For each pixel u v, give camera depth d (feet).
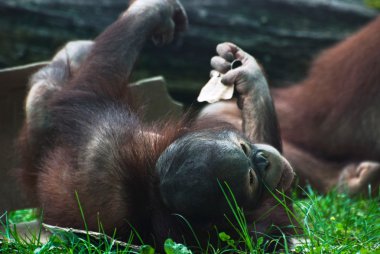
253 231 35.78
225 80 41.39
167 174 31.63
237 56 43.19
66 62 47.06
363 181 61.46
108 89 42.14
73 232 34.91
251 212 34.96
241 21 86.43
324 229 38.22
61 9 81.61
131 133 37.42
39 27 80.59
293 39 87.66
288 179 35.70
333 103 66.23
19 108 48.96
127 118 39.37
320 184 64.18
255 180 32.89
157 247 34.68
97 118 39.60
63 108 41.27
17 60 80.18
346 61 66.74
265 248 35.99
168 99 53.11
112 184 35.42
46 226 36.04
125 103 41.65
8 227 38.22
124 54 43.42
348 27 90.33
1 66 80.23
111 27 44.45
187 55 85.76
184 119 39.78
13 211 48.67
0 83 47.98
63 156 39.06
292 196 44.01
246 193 32.14
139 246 34.01
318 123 66.80
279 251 36.35
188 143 32.07
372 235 39.40
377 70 64.59
